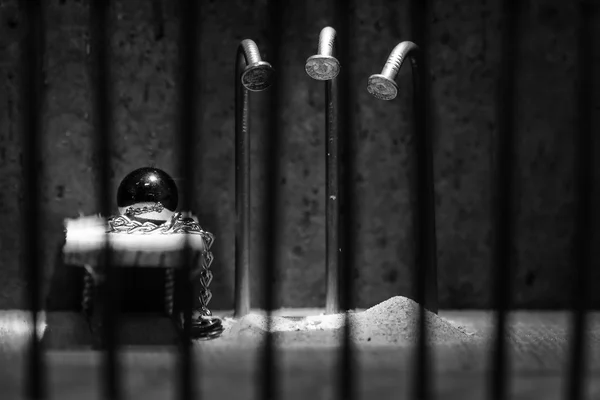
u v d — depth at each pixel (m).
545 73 0.34
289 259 0.35
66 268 0.34
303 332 0.30
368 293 0.35
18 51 0.34
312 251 0.35
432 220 0.32
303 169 0.35
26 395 0.24
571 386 0.25
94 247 0.29
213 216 0.34
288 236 0.35
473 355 0.27
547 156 0.35
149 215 0.31
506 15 0.34
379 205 0.35
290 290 0.35
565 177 0.35
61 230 0.34
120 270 0.31
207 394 0.24
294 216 0.35
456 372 0.25
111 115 0.34
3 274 0.34
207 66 0.34
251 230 0.35
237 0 0.34
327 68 0.30
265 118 0.34
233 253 0.34
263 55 0.34
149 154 0.34
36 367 0.26
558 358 0.27
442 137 0.35
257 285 0.35
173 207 0.31
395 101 0.35
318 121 0.34
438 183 0.35
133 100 0.34
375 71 0.34
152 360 0.27
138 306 0.33
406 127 0.35
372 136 0.35
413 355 0.27
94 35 0.34
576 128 0.34
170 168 0.34
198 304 0.32
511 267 0.35
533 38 0.34
